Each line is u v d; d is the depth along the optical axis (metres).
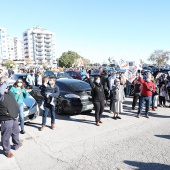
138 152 4.66
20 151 4.75
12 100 4.48
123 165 4.08
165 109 9.04
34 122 7.08
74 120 7.29
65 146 5.01
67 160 4.32
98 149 4.83
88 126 6.59
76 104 7.48
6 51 118.50
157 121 7.17
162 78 9.79
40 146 5.02
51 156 4.50
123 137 5.60
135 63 9.82
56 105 8.08
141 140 5.38
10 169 3.99
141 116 7.85
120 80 7.62
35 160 4.33
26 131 6.11
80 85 8.23
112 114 8.14
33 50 122.94
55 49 130.00
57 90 6.25
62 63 87.25
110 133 5.92
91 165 4.10
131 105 9.84
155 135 5.75
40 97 8.97
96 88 6.59
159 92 9.36
